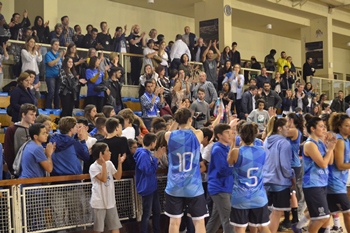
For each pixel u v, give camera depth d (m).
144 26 18.02
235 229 5.41
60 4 15.51
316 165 5.84
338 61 26.72
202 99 10.44
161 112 10.41
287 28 22.06
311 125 5.91
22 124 6.39
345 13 22.28
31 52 10.41
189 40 14.77
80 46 12.66
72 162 6.33
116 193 6.65
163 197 7.19
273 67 17.75
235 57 15.83
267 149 6.32
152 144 6.55
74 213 6.26
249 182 5.32
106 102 10.41
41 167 6.02
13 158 6.33
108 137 6.53
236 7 18.33
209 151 6.67
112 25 16.97
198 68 13.86
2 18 11.23
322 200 5.81
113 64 11.22
